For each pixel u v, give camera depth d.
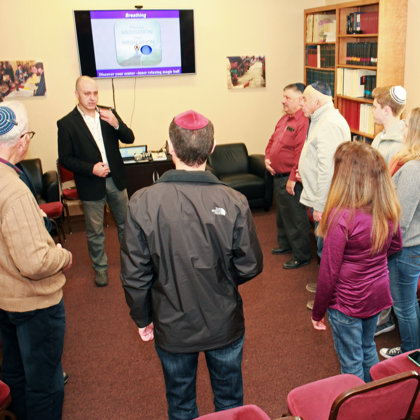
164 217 1.53
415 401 1.54
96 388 2.55
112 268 4.11
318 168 2.95
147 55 5.21
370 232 1.73
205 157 1.58
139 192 1.58
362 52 4.32
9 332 1.96
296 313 3.21
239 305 1.69
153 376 2.63
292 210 3.74
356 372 1.95
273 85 5.82
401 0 3.88
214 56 5.52
